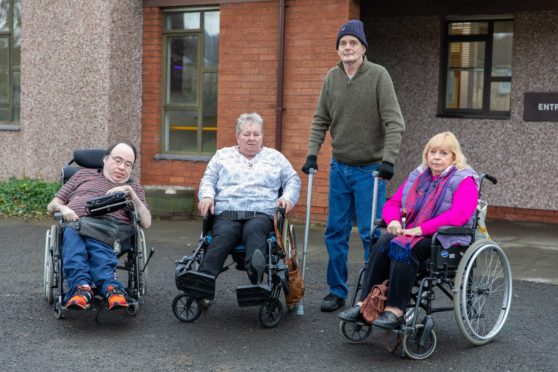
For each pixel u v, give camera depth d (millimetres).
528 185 10422
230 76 10414
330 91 5707
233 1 10320
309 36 9812
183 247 8414
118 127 10883
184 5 10680
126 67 10906
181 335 5117
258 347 4879
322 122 5844
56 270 5547
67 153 11141
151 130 11078
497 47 10602
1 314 5582
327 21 9680
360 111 5559
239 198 5551
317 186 9828
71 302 4961
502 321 5086
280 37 9938
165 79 11094
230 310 5773
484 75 10680
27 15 11305
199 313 5441
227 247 5281
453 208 4734
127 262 5637
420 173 5055
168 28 11023
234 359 4641
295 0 9867
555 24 10070
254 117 5738
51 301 5816
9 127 11992
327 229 5801
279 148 10023
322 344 4953
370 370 4465
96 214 5398
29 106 11414
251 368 4480
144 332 5180
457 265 4836
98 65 10742
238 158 5715
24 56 11391
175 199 10375
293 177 5715
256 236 5309
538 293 6324
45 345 4883
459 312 4711
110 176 5836
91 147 10875
